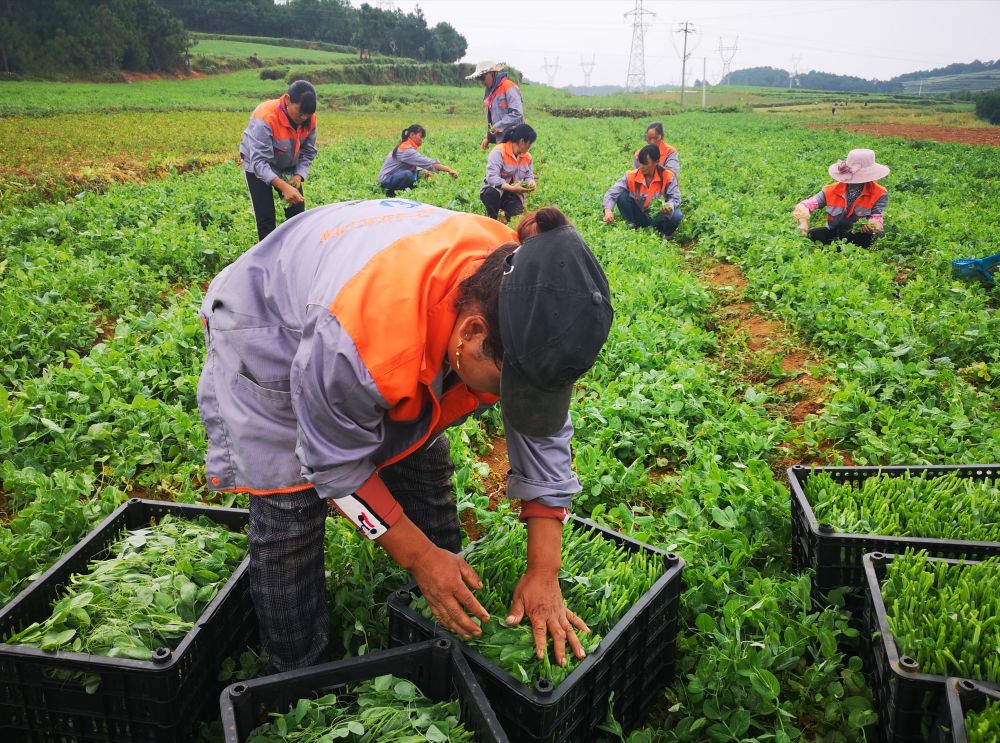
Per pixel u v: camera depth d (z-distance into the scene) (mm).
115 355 5582
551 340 1695
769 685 2635
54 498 3639
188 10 120250
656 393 5320
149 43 72938
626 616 2512
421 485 2938
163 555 2832
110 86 60000
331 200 13008
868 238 10383
